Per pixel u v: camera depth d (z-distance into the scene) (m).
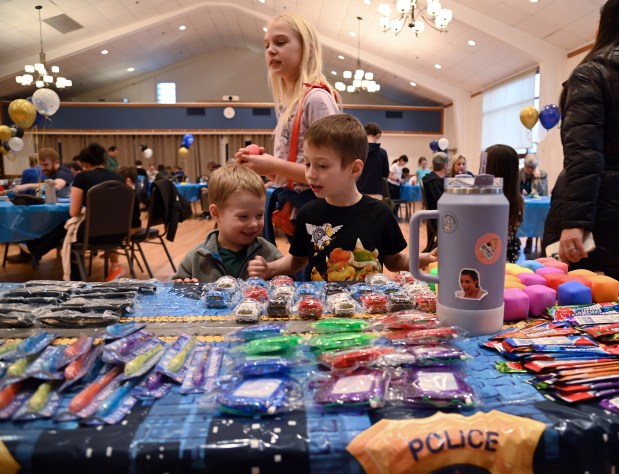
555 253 1.29
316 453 0.40
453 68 10.98
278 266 1.13
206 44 14.40
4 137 5.84
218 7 11.27
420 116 14.59
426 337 0.59
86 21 9.81
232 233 1.28
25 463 0.40
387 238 1.19
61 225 3.61
